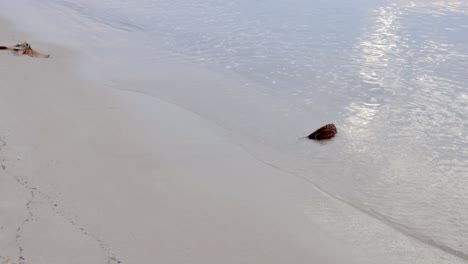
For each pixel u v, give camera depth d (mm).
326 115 9211
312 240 5531
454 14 18078
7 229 5055
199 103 9734
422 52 13281
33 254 4707
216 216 5848
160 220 5633
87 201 5840
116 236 5203
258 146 7941
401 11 18562
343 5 19719
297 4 19875
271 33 15312
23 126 7891
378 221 5992
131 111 9016
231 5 19656
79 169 6625
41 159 6789
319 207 6238
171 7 19453
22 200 5645
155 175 6719
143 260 4855
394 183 6902
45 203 5652
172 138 8008
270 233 5598
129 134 7992
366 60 12555
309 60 12562
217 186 6578
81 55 12945
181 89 10523
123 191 6195
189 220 5703
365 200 6473
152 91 10359
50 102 9125
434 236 5742
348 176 7074
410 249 5477
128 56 13062
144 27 16391
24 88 9805
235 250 5230
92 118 8516
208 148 7730
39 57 12344
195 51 13523
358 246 5484
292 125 8773
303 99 10008
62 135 7699
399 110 9422
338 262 5180
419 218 6098
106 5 20047
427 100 9898
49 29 16062
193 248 5176
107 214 5613
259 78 11258
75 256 4754
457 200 6492
